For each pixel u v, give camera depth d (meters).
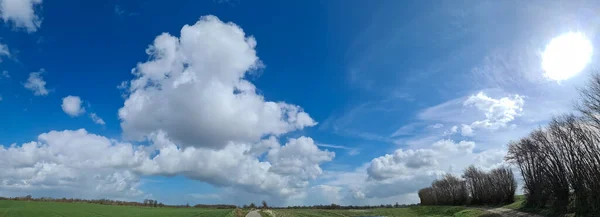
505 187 83.50
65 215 67.81
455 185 111.38
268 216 85.94
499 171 86.12
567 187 45.56
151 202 133.00
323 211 126.25
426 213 95.38
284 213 107.44
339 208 156.38
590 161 38.41
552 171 48.41
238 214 84.94
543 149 52.06
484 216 55.31
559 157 46.97
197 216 73.38
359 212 116.00
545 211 49.59
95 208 92.56
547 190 52.44
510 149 64.00
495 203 88.25
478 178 98.12
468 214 61.88
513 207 66.38
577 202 41.19
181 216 73.88
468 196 104.50
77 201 113.62
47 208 81.19
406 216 97.00
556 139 46.50
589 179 38.19
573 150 42.19
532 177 59.19
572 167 42.06
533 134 55.50
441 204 121.56
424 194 143.12
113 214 77.38
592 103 32.69
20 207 79.69
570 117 42.53
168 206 136.88
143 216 74.81
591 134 38.28
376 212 114.94
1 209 73.56
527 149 58.19
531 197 59.22
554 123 47.06
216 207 146.12
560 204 46.16
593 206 37.25
